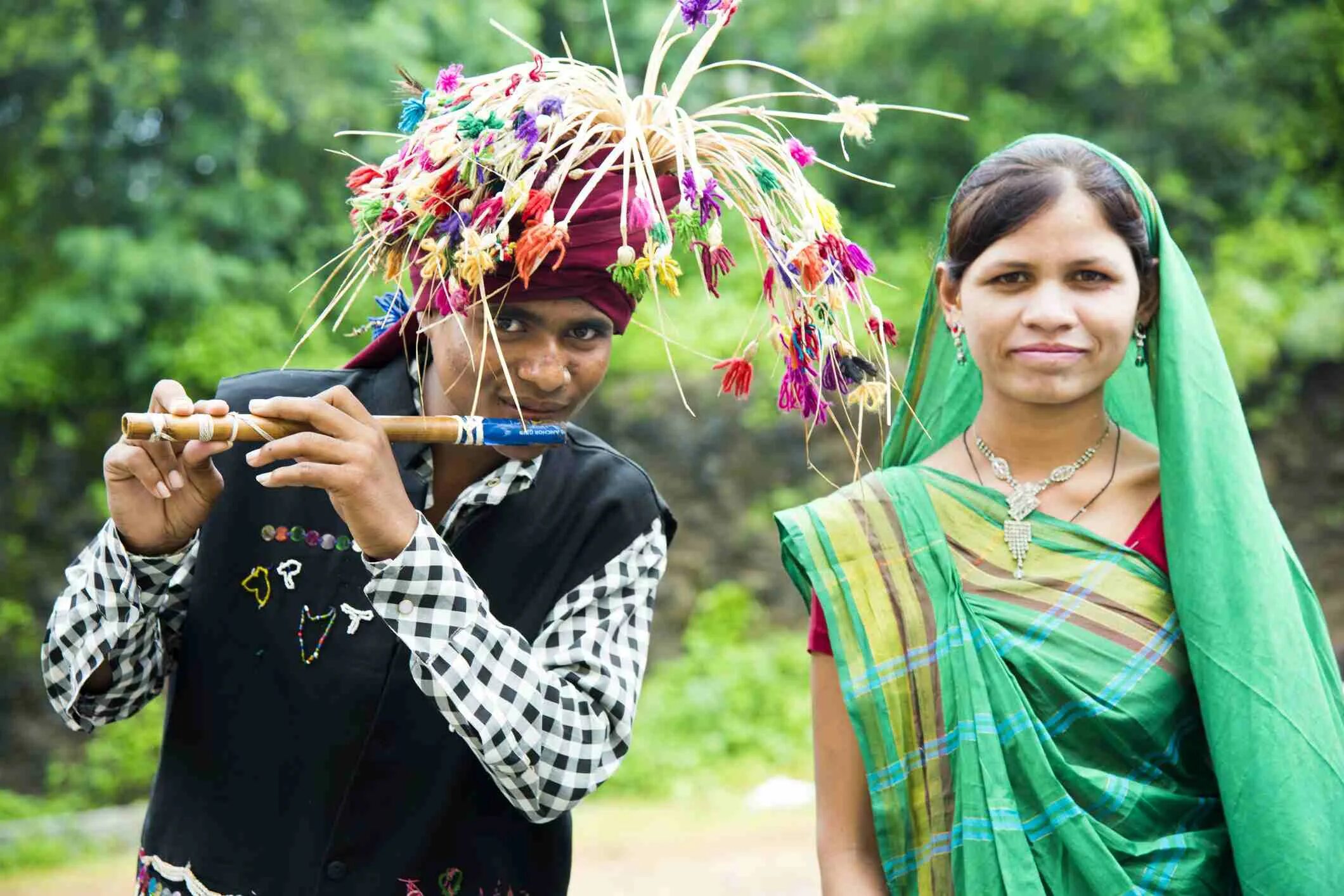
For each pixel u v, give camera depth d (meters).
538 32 14.98
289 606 2.39
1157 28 14.12
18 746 13.05
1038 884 2.04
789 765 12.43
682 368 14.49
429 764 2.37
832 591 2.21
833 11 15.91
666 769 12.23
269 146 13.06
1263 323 14.18
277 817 2.36
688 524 14.24
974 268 2.18
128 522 2.30
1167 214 14.80
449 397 2.37
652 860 9.04
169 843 2.41
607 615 2.44
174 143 12.70
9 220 13.05
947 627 2.17
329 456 2.10
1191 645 2.07
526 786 2.23
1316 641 2.19
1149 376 2.24
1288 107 14.41
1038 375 2.13
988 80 14.70
